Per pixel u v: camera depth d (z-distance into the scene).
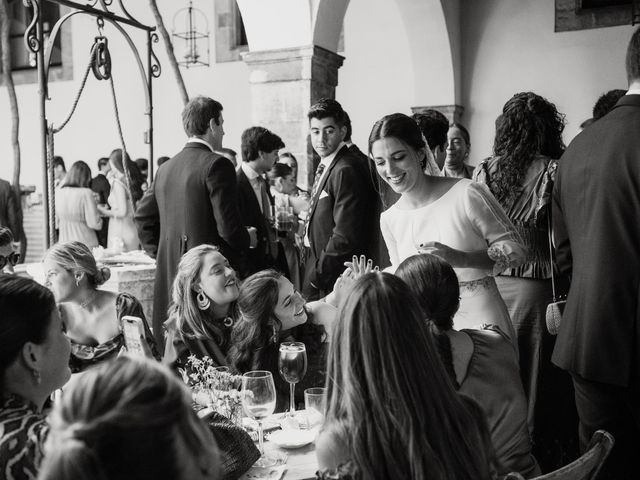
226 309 2.68
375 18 9.93
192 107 3.61
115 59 11.99
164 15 11.51
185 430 0.79
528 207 2.84
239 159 11.16
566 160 2.32
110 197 7.13
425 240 2.62
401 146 2.52
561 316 2.53
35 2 3.85
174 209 3.56
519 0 8.94
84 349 2.84
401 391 1.30
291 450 2.02
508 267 2.50
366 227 3.39
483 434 1.42
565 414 2.93
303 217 5.43
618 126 2.13
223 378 2.12
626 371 2.12
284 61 5.74
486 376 1.92
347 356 1.34
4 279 1.50
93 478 0.72
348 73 10.17
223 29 11.12
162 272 3.66
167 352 2.67
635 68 2.16
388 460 1.29
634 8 7.89
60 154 12.62
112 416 0.74
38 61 3.92
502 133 2.88
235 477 1.70
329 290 3.39
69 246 2.82
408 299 1.37
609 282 2.12
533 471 2.01
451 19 8.88
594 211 2.17
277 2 5.66
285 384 2.61
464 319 2.54
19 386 1.47
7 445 1.33
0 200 6.43
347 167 3.38
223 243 3.58
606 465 2.24
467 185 2.57
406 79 9.84
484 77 9.18
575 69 8.71
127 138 12.11
